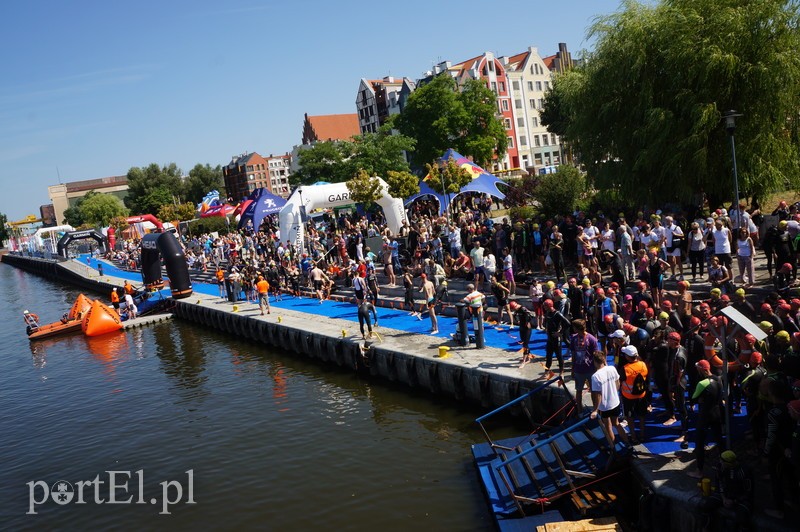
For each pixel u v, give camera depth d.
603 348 16.14
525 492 12.49
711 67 21.69
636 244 22.34
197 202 135.12
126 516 15.52
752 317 14.65
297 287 36.03
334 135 123.50
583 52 27.77
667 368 12.20
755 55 21.94
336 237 36.91
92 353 35.00
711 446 11.46
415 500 14.17
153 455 19.12
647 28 24.19
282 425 20.12
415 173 81.12
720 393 10.36
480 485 14.34
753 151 21.97
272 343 30.22
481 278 24.25
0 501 17.34
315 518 14.07
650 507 10.34
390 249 30.55
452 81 69.31
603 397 11.47
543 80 96.81
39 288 75.50
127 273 64.75
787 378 9.55
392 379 22.03
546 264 24.39
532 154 95.06
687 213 22.95
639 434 12.34
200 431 20.62
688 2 23.58
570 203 33.62
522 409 16.89
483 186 37.94
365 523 13.53
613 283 16.39
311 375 25.11
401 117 72.88
